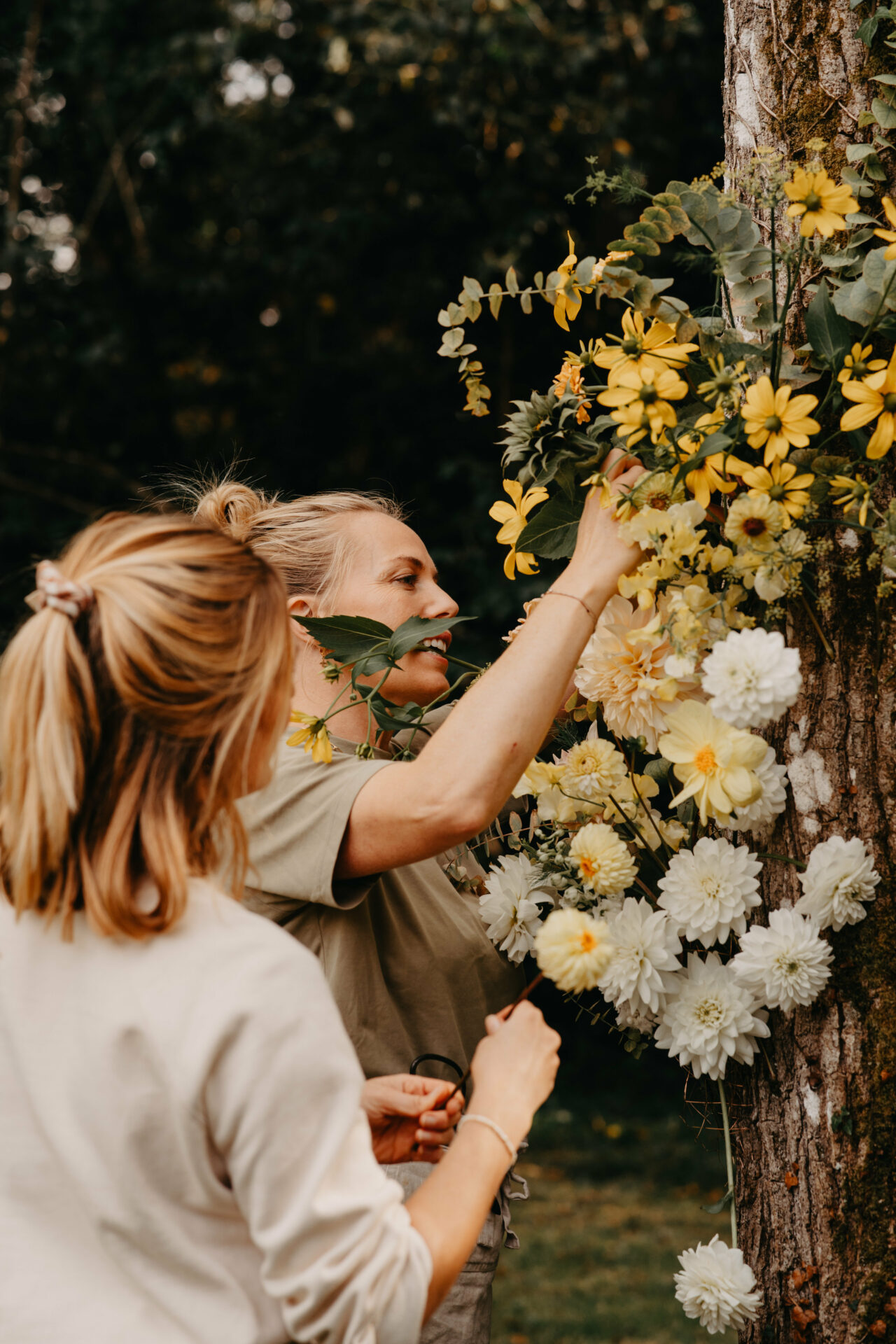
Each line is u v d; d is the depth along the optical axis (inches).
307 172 248.1
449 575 237.3
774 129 54.6
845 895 48.4
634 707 49.2
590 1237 176.7
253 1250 35.9
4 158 242.5
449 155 243.6
